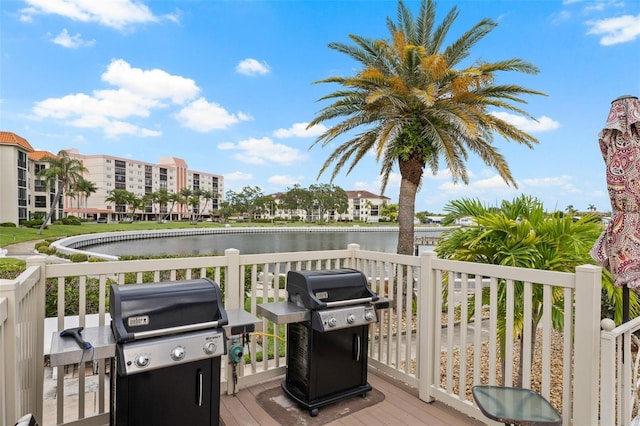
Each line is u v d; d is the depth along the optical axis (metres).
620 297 2.66
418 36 8.41
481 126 7.72
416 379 2.54
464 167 8.92
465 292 2.26
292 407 2.36
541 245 2.92
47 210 42.28
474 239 3.06
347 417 2.25
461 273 2.28
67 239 25.06
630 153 1.78
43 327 1.91
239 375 2.60
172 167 78.19
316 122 8.63
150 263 2.19
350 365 2.43
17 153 34.56
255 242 35.03
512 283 2.00
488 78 7.75
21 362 1.48
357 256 3.12
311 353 2.27
